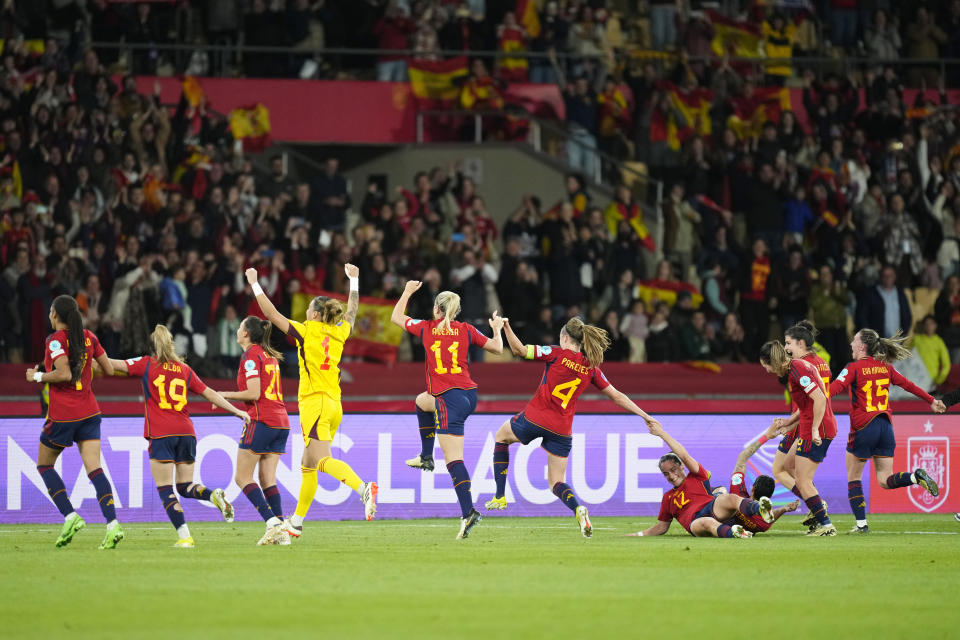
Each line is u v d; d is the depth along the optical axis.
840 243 71.50
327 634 18.98
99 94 69.50
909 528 43.69
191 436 33.69
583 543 34.97
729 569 27.88
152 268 63.12
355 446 48.84
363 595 23.23
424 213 70.56
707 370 65.88
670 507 38.28
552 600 22.72
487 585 24.75
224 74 79.19
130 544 34.84
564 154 78.44
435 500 49.47
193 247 65.25
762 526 38.03
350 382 63.28
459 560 29.64
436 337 35.31
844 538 37.97
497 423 50.16
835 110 77.94
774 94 79.00
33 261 62.50
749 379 66.25
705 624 20.23
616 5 82.81
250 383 33.94
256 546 33.81
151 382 33.31
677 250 72.44
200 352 62.75
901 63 84.25
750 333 68.25
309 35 80.38
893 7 86.31
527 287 66.81
